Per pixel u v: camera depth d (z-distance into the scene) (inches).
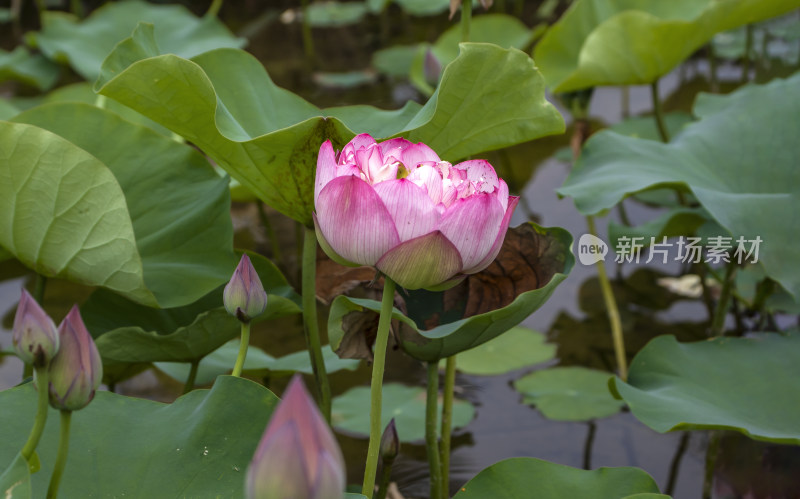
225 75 98.6
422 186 83.9
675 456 116.8
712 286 158.4
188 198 101.9
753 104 125.2
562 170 202.7
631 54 146.5
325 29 331.6
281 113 99.5
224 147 93.6
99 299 103.0
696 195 104.0
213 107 92.1
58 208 94.2
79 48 218.1
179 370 105.1
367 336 93.7
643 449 118.2
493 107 95.5
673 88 247.6
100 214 94.0
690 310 152.4
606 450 117.9
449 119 95.7
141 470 87.0
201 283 98.3
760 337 105.1
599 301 156.4
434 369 96.0
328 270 99.7
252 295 89.4
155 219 101.0
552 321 151.3
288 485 75.1
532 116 95.9
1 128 92.0
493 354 140.6
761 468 113.3
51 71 233.1
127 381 130.3
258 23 335.9
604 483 92.9
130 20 226.2
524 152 213.8
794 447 117.0
